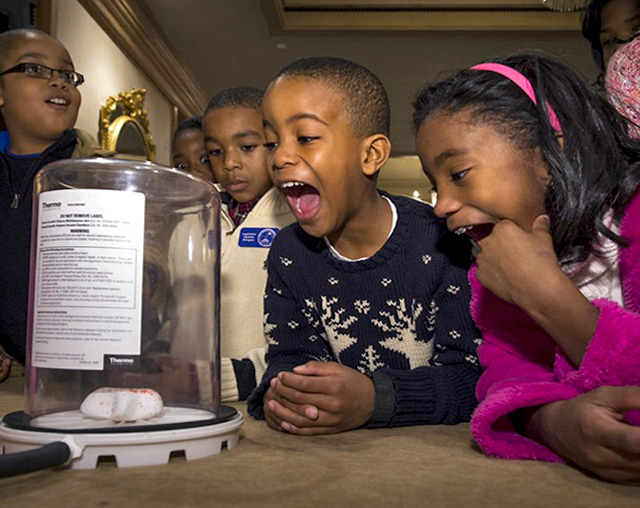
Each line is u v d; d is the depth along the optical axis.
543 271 0.61
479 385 0.77
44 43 1.70
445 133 0.69
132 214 0.58
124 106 4.34
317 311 0.94
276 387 0.74
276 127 0.84
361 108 0.85
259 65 5.44
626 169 0.68
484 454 0.61
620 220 0.68
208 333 0.70
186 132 2.19
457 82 0.72
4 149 1.69
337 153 0.83
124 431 0.54
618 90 0.88
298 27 4.73
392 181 9.13
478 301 0.78
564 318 0.60
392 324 0.92
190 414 0.63
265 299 1.01
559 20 4.57
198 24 4.74
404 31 4.71
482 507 0.43
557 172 0.67
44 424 0.56
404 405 0.76
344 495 0.45
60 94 1.66
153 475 0.50
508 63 0.75
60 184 0.63
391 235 0.89
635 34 1.11
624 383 0.56
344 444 0.66
